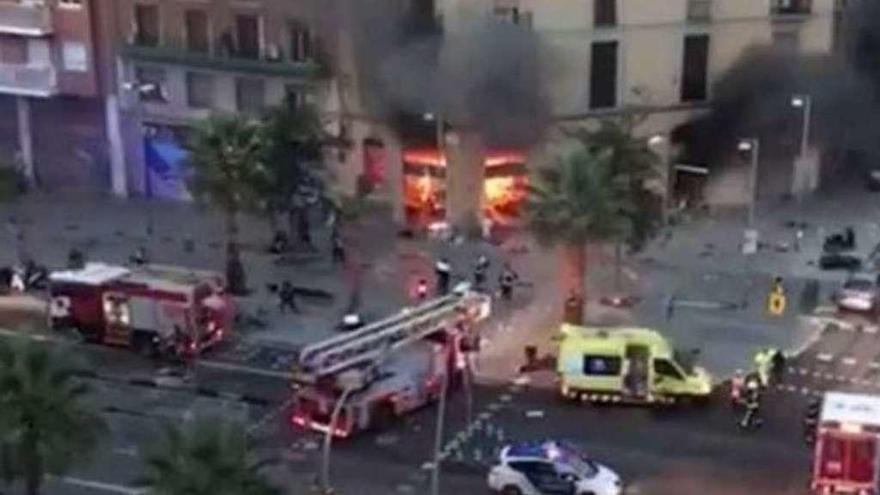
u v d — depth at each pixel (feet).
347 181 285.23
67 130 307.78
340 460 192.24
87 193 308.19
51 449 153.17
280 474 187.83
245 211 255.09
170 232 282.97
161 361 224.33
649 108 280.10
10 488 167.84
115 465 190.19
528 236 256.73
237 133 248.73
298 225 270.26
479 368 220.02
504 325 235.81
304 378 198.59
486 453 193.98
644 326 234.58
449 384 208.64
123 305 225.56
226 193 247.09
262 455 187.32
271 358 224.33
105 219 291.38
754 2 284.61
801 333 233.55
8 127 311.88
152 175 303.48
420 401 204.85
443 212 280.92
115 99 301.43
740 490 183.93
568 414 205.67
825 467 181.98
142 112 299.38
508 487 182.39
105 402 208.85
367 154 284.82
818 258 265.95
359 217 275.80
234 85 290.76
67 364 157.89
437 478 176.14
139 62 296.71
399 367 202.69
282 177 257.96
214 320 226.58
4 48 305.32
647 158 242.58
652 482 186.09
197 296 223.51
